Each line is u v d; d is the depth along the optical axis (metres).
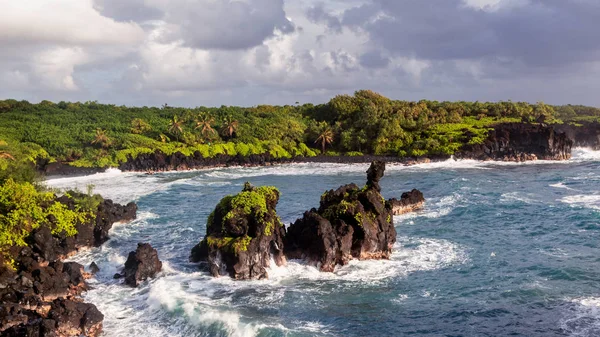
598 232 59.00
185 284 43.16
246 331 33.66
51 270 40.09
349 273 46.62
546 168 124.62
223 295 41.03
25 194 49.47
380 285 43.91
